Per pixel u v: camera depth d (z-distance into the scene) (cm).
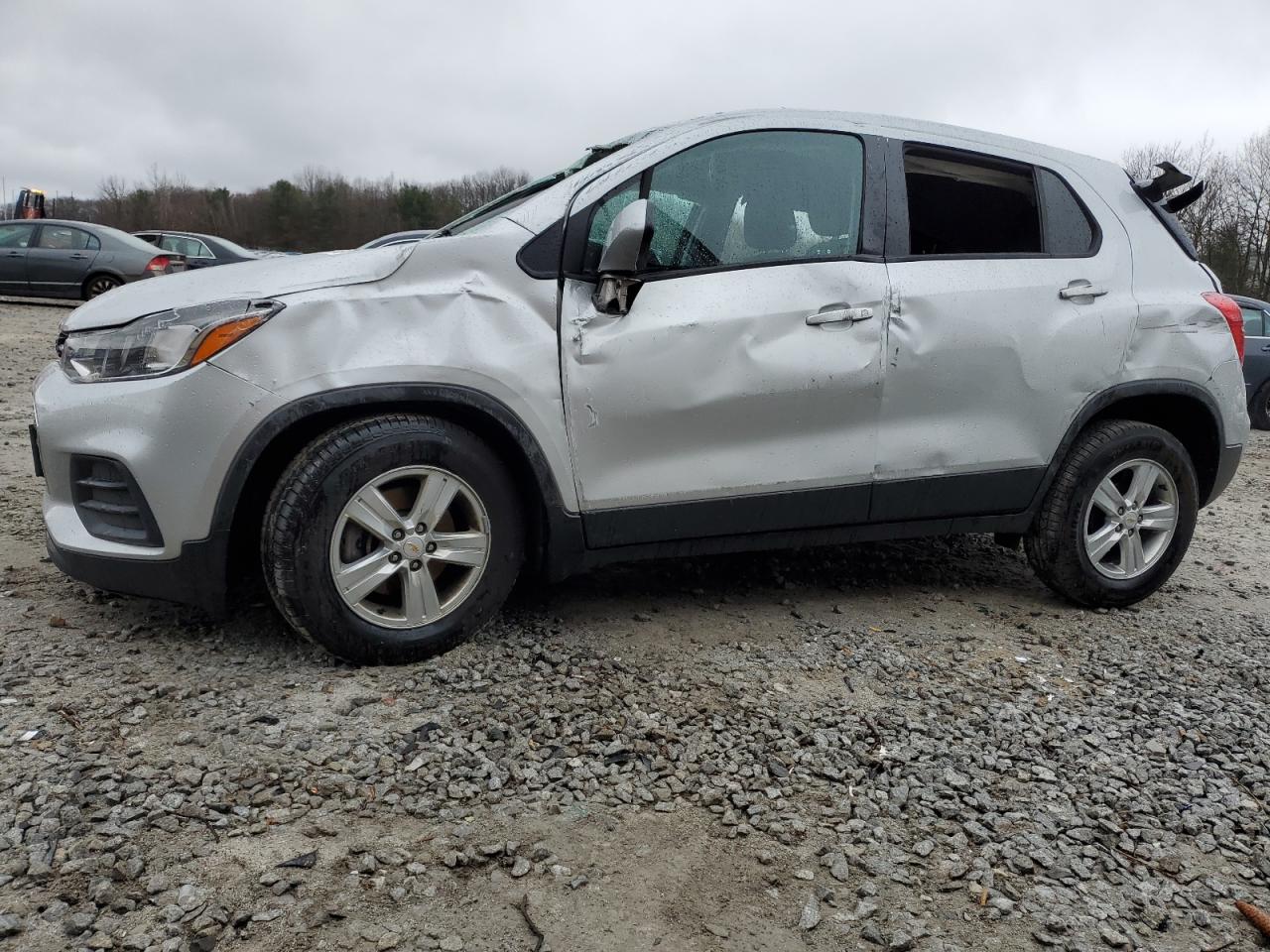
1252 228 3866
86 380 294
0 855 201
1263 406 1239
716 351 322
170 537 282
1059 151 392
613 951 188
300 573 283
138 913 188
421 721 269
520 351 303
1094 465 378
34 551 399
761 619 367
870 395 342
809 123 350
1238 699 324
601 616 359
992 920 205
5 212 3819
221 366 276
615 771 252
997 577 442
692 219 329
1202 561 518
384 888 201
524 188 367
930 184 360
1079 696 317
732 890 210
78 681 280
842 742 273
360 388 285
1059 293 368
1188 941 204
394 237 908
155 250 1509
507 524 313
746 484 335
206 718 263
